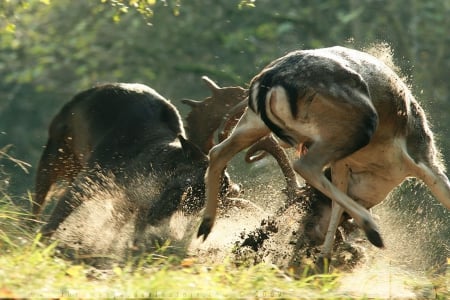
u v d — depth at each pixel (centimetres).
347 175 1748
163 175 1984
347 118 1577
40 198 2248
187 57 4378
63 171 2255
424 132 1734
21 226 1912
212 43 4406
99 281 1471
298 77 1580
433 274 1838
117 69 4388
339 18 4106
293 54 1627
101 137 2148
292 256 1791
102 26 4366
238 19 4431
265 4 4350
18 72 4538
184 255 1819
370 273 1750
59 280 1407
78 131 2205
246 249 1803
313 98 1573
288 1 4369
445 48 3991
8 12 2623
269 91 1598
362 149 1684
